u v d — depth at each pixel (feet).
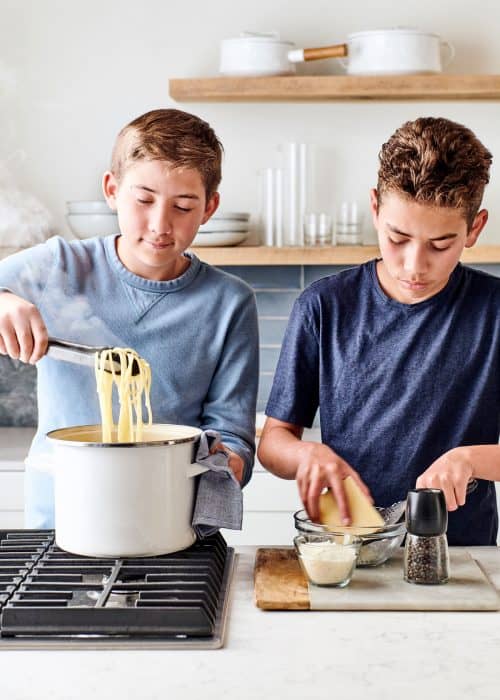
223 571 4.45
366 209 10.30
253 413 5.71
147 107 10.31
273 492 8.87
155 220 5.13
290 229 9.81
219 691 3.25
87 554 4.32
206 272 5.76
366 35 9.25
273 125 10.26
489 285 5.72
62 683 3.32
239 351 5.71
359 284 5.79
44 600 3.78
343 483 4.82
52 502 5.53
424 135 4.90
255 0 10.13
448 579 4.36
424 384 5.60
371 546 4.54
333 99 9.96
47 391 5.57
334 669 3.43
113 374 4.68
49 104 10.34
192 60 10.23
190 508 4.49
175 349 5.60
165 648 3.62
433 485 4.77
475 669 3.43
